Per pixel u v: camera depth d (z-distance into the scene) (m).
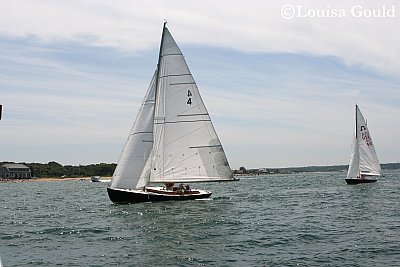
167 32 43.69
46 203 58.03
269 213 37.16
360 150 85.44
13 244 24.80
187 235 26.09
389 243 22.42
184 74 43.44
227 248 22.02
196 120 43.53
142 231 27.95
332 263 18.44
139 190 42.75
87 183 173.38
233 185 108.75
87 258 20.45
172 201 43.25
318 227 28.52
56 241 25.53
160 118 43.34
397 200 48.84
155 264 18.94
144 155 42.44
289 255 20.11
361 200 49.78
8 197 76.94
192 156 43.50
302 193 66.06
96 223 32.62
